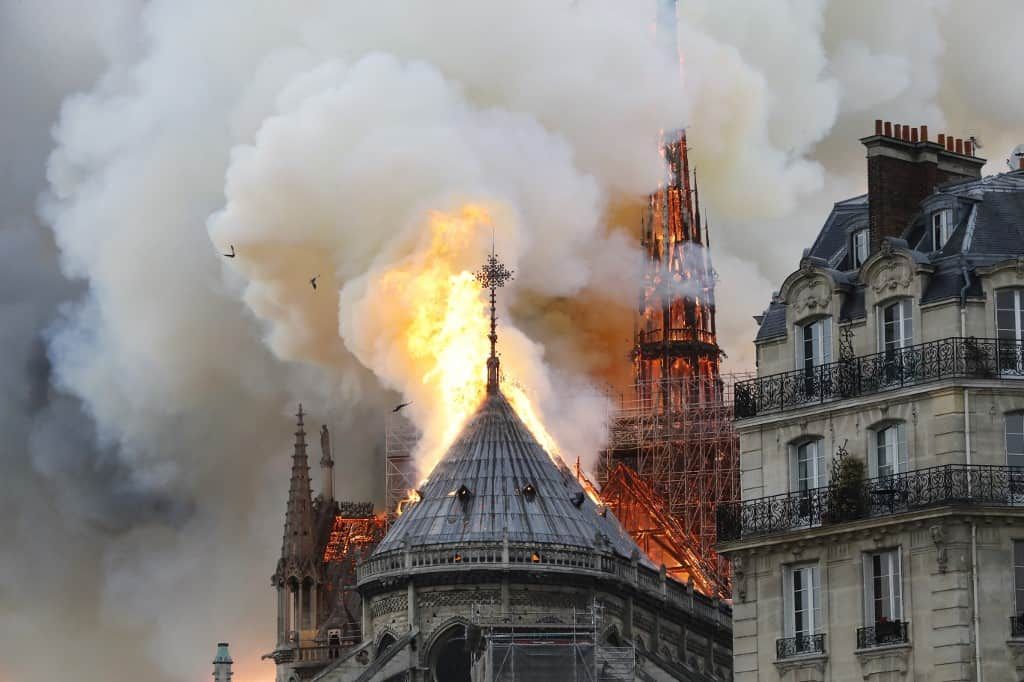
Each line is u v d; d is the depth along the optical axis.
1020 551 134.38
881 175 147.88
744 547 143.50
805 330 146.12
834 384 142.62
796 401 144.50
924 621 134.88
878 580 137.88
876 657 136.50
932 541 134.50
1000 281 137.75
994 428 136.12
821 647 139.25
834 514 139.62
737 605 144.25
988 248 140.62
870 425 140.38
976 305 137.75
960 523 134.25
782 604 142.00
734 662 144.12
